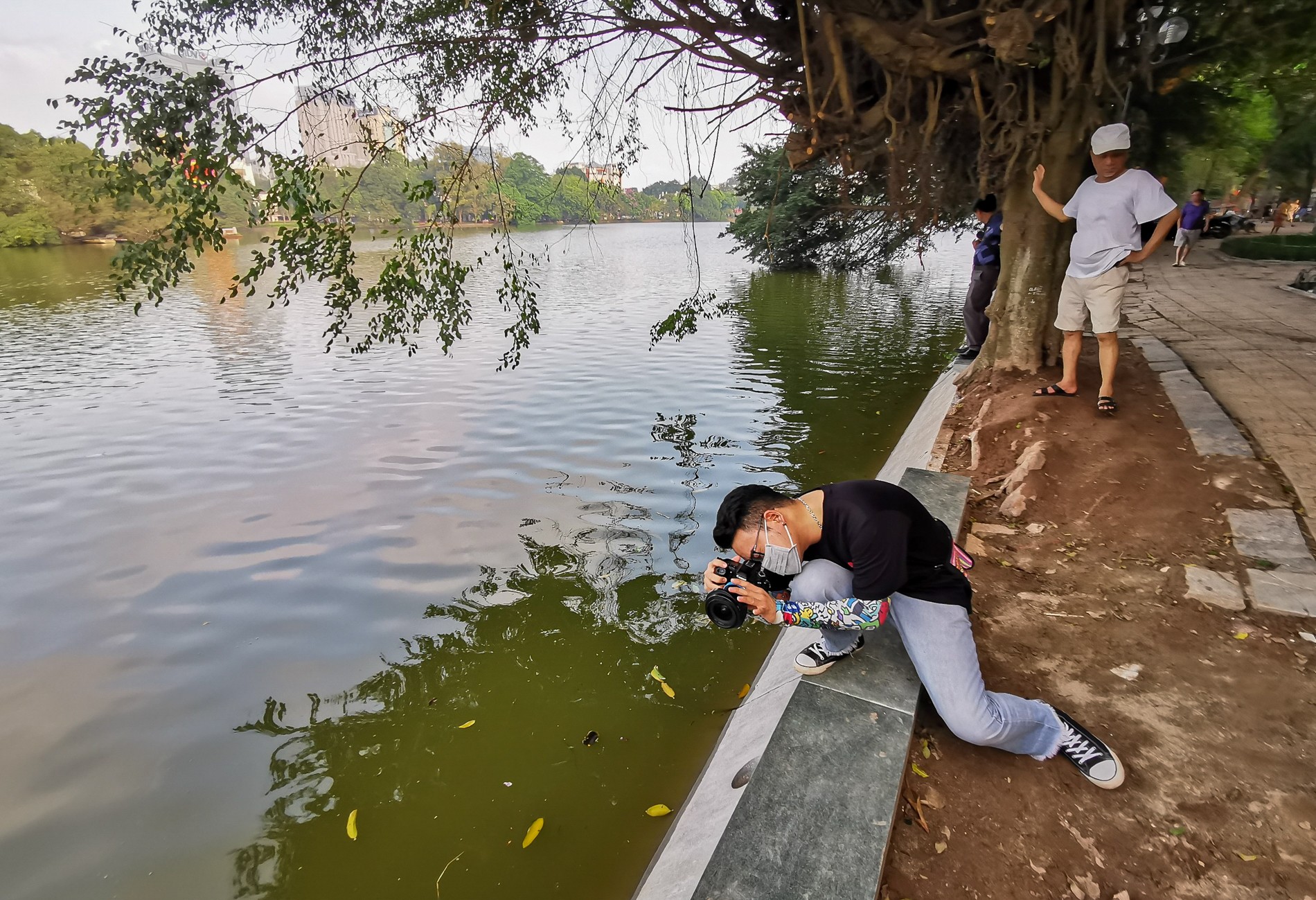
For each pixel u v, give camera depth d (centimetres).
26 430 1017
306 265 588
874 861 221
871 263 2742
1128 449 521
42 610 552
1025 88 654
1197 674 315
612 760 381
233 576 594
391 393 1178
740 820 238
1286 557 386
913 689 297
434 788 367
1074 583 394
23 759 396
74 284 3006
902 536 253
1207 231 2536
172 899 311
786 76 695
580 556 607
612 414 1022
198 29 555
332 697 443
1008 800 257
